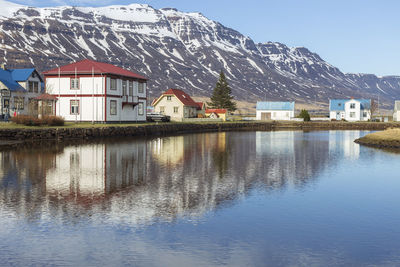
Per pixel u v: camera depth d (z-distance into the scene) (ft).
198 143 169.17
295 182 74.90
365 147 158.10
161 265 35.01
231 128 354.13
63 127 183.32
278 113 484.74
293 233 43.57
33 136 161.17
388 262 36.01
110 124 224.74
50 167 89.40
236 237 42.01
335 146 162.61
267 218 49.21
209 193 63.26
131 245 39.42
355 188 69.92
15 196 59.41
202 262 35.68
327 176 83.15
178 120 325.83
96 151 125.39
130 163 98.53
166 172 84.64
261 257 36.88
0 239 40.73
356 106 476.13
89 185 68.64
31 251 37.81
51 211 50.93
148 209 52.60
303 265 35.27
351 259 36.60
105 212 50.78
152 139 188.75
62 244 39.55
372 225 46.91
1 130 155.43
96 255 36.96
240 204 56.18
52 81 232.94
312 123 418.92
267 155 122.93
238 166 95.81
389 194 64.90
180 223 46.60
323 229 45.11
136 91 260.42
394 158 119.34
